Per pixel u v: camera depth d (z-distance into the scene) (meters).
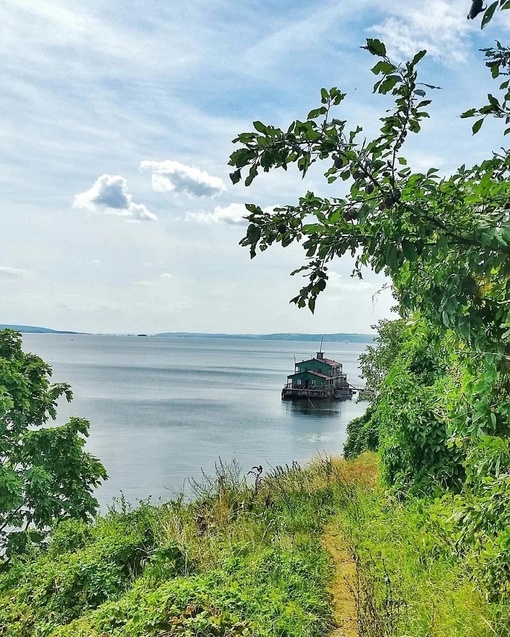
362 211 2.00
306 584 6.01
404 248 1.95
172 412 57.16
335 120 1.97
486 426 3.12
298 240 2.24
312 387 74.31
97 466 12.10
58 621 5.73
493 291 2.29
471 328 2.13
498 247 1.85
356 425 22.95
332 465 14.49
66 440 11.34
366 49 1.88
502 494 3.19
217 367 164.62
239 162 2.04
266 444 37.00
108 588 6.11
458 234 1.97
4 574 7.70
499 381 2.76
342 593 6.04
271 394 81.38
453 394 3.82
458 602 4.27
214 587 5.55
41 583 6.40
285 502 10.34
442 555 5.42
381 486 9.85
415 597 4.86
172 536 7.64
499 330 2.24
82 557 6.88
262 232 2.20
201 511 9.55
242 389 88.88
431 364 8.87
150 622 4.59
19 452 11.03
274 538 7.98
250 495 11.11
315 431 44.34
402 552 5.97
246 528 8.76
